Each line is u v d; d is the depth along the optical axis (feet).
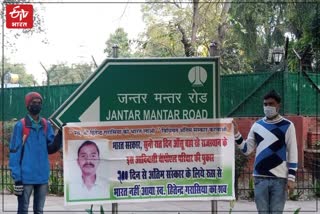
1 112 60.39
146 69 20.51
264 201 20.62
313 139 45.21
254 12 82.33
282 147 20.47
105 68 20.35
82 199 20.21
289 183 20.29
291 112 45.75
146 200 20.47
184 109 20.66
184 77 20.65
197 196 20.65
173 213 30.35
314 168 41.29
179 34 69.41
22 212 21.30
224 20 61.82
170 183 20.57
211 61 20.70
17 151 21.25
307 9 66.18
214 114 20.74
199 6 65.51
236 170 35.47
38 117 21.88
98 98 20.34
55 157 43.73
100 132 20.30
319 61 60.80
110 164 20.35
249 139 21.16
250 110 46.78
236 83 47.57
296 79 46.50
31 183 21.25
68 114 20.22
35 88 58.08
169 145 20.58
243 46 84.99
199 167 20.67
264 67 87.04
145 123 20.48
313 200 35.45
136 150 20.47
